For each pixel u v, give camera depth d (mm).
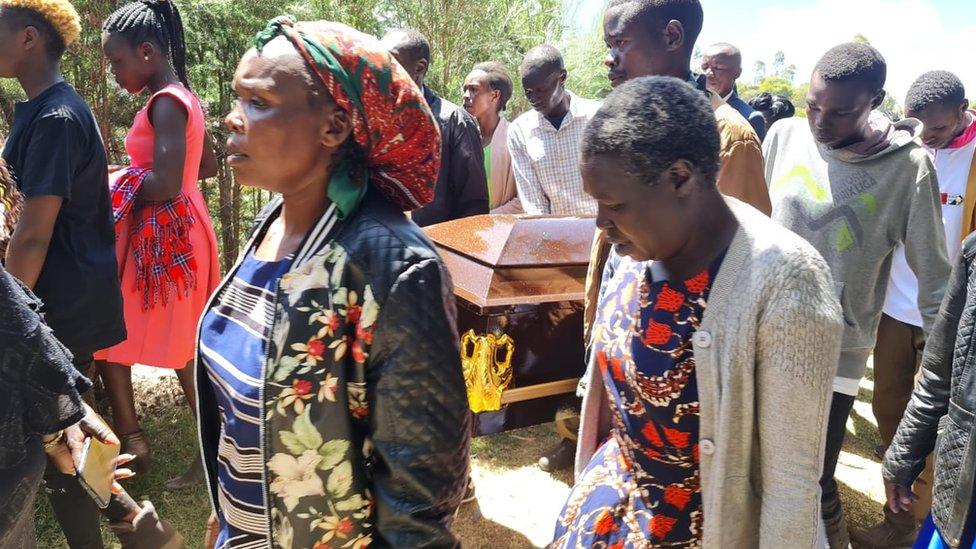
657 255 1266
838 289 2256
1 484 1437
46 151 2260
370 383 1162
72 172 2318
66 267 2424
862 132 2221
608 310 1482
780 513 1225
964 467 1499
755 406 1260
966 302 1523
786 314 1159
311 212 1224
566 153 3463
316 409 1161
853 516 2945
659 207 1192
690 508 1414
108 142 4566
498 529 2791
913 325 2918
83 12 4129
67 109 2311
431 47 6703
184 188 2895
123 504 2160
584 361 2369
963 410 1511
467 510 2795
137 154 2871
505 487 3090
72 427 1772
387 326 1115
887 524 2721
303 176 1166
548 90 3324
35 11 2307
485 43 7207
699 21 2084
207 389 1358
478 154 3691
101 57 4250
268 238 1330
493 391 2207
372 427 1174
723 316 1222
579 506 1588
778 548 1232
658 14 2025
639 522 1454
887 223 2223
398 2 6508
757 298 1183
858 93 2111
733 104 4965
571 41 8688
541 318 2283
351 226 1170
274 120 1096
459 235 2514
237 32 4762
